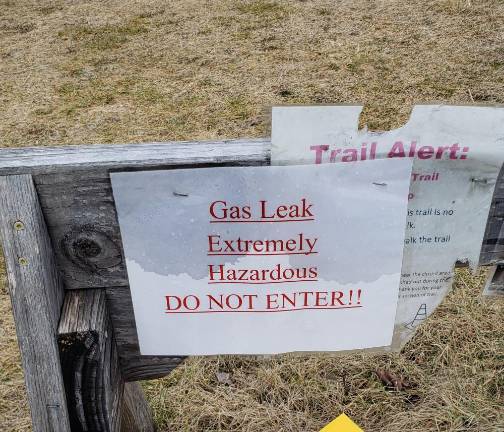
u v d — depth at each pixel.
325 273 1.15
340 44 4.87
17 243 1.05
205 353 1.26
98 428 1.19
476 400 2.01
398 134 1.02
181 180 1.04
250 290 1.17
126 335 1.24
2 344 2.42
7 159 1.05
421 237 1.14
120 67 4.75
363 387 2.12
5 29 5.58
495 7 5.29
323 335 1.24
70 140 3.80
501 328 2.28
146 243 1.10
